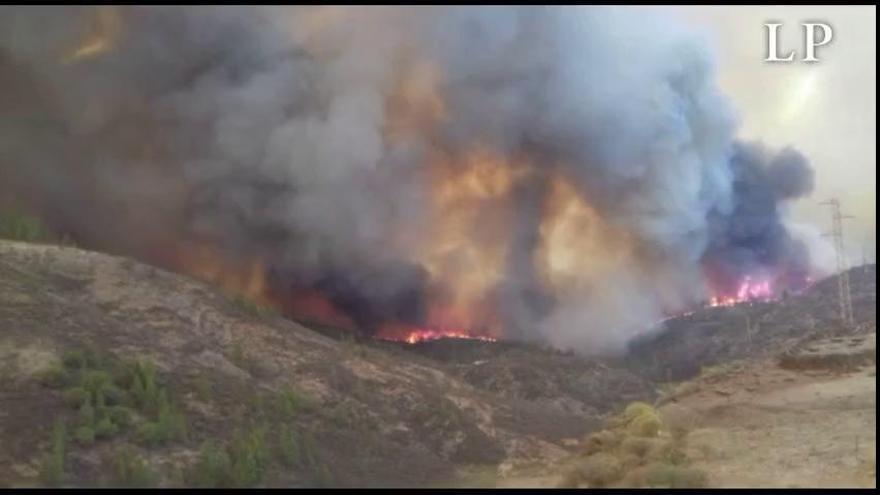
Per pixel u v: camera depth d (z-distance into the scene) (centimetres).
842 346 4012
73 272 4878
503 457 4062
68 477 2997
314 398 4244
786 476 2442
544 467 3684
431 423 4312
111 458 3161
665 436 3164
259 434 3525
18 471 3003
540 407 5484
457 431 4256
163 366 4066
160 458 3234
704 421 3344
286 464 3447
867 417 2944
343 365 4822
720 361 7044
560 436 4544
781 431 2964
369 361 5081
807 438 2827
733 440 2969
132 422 3416
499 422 4591
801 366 3822
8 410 3328
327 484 3319
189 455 3306
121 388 3684
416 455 3938
